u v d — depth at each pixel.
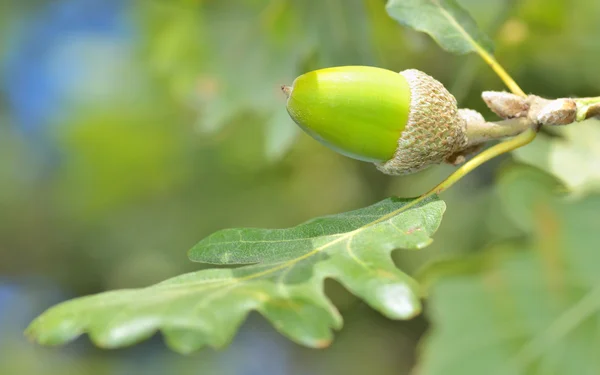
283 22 0.37
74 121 0.66
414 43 0.36
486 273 0.28
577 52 0.34
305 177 0.58
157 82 0.61
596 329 0.27
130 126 0.62
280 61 0.36
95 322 0.22
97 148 0.63
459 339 0.28
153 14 0.42
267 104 0.37
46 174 0.73
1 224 0.72
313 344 0.22
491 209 0.38
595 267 0.28
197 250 0.25
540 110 0.25
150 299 0.23
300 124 0.25
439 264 0.29
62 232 0.71
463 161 0.25
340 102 0.24
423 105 0.25
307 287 0.23
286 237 0.24
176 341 0.22
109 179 0.63
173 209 0.62
